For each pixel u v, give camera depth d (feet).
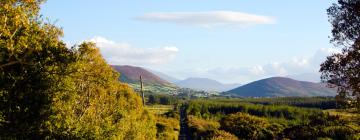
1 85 81.00
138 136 167.53
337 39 79.15
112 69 108.37
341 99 80.28
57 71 88.58
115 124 121.19
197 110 645.92
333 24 79.30
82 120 103.65
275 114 600.80
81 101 105.40
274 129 359.87
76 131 93.81
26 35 76.23
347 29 77.41
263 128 361.51
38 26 83.15
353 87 77.66
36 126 87.04
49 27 87.15
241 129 364.79
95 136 99.76
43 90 86.74
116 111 126.62
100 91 108.88
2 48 69.31
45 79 86.53
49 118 88.17
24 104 84.48
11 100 82.48
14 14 63.31
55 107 89.15
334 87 80.38
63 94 90.38
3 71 77.41
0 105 81.00
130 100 164.45
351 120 84.94
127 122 141.49
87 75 101.50
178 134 385.50
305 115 549.95
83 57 94.43
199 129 392.47
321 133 147.95
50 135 89.35
